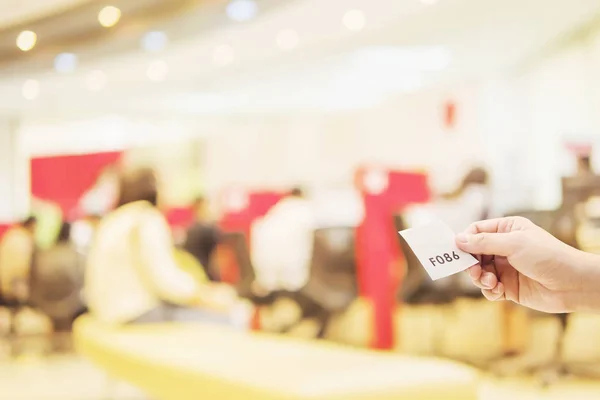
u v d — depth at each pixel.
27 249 6.63
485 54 9.58
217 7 8.45
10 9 8.57
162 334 3.44
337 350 2.74
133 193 3.84
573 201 3.91
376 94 12.25
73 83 11.00
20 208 13.38
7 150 13.36
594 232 3.90
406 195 4.55
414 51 9.54
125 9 9.01
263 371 2.39
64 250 6.43
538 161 9.42
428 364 2.39
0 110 12.68
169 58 9.90
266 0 8.07
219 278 5.74
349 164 13.27
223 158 13.87
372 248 4.46
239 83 11.40
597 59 8.01
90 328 3.82
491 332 4.86
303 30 8.76
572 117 8.63
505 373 4.44
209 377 2.51
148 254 3.66
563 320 4.36
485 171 4.57
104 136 13.44
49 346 6.62
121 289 3.68
